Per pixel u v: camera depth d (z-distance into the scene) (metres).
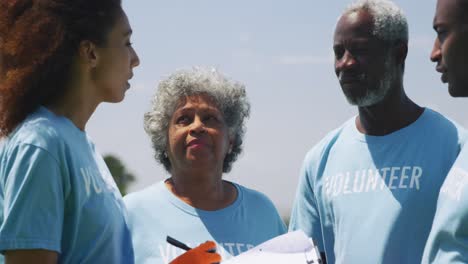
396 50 4.38
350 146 4.51
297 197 4.73
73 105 3.04
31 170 2.78
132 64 3.23
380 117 4.40
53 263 2.80
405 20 4.42
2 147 2.92
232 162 4.54
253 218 4.28
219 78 4.32
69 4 2.95
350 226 4.32
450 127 4.33
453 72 3.67
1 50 2.94
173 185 4.34
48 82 2.95
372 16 4.35
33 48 2.90
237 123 4.37
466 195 3.43
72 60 2.99
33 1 2.94
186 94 4.26
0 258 3.05
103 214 3.01
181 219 4.14
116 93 3.15
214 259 3.28
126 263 3.23
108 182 3.17
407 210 4.20
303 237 3.44
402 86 4.43
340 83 4.42
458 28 3.61
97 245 2.98
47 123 2.88
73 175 2.90
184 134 4.20
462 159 3.61
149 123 4.39
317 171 4.61
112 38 3.06
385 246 4.20
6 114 2.92
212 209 4.23
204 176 4.20
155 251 4.03
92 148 3.18
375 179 4.33
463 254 3.46
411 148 4.31
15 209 2.76
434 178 4.21
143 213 4.16
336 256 4.42
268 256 3.39
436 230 3.59
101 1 3.02
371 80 4.32
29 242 2.74
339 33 4.41
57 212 2.82
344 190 4.40
